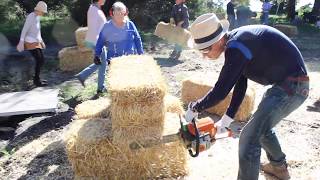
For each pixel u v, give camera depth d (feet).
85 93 23.57
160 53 38.96
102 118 14.47
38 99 21.80
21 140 17.04
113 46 19.30
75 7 61.26
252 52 9.64
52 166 14.40
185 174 12.99
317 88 24.25
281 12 106.93
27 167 14.51
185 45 34.30
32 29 26.00
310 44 48.32
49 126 18.30
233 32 10.02
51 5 63.00
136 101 11.85
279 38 9.98
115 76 13.23
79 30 32.01
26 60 37.06
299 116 18.80
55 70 32.45
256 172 10.39
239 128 17.33
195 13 72.90
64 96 23.57
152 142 11.56
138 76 13.17
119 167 12.50
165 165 12.73
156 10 63.87
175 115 13.84
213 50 10.08
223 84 9.47
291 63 9.96
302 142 15.70
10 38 50.11
